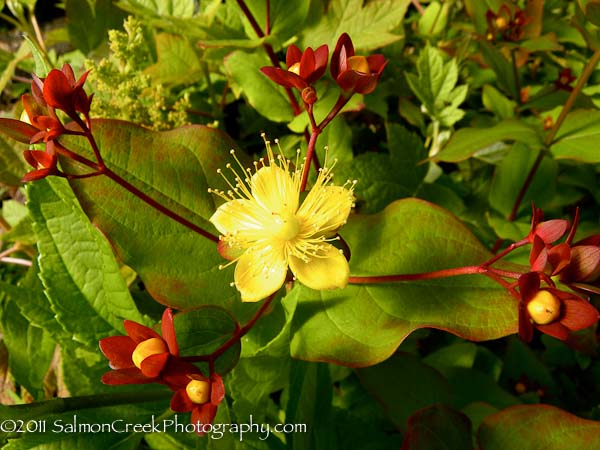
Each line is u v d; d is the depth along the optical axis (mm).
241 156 88
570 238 65
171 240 83
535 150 118
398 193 117
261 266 78
